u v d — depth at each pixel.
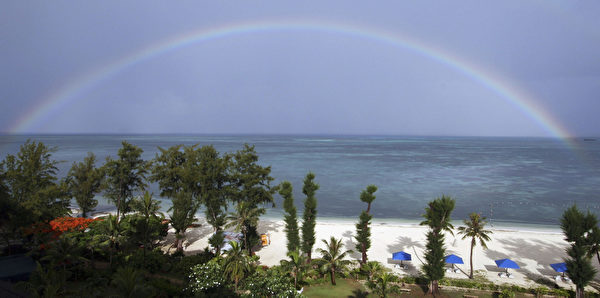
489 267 42.91
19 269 31.59
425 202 83.88
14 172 41.88
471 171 139.00
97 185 55.62
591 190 98.25
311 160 183.75
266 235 50.84
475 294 36.00
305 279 38.28
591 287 37.28
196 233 54.12
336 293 35.97
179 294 30.67
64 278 28.19
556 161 186.88
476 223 39.56
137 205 48.78
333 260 38.19
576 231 33.47
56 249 30.00
